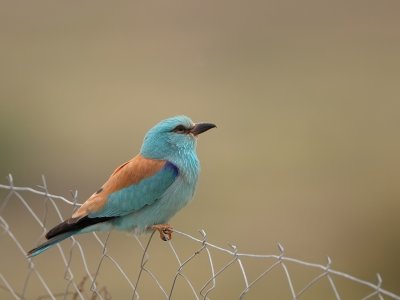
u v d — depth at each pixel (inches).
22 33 1587.1
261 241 794.2
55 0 1785.2
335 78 1382.9
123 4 1784.0
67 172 923.4
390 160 989.2
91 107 1126.4
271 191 898.7
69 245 712.4
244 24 1718.8
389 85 1321.4
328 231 811.4
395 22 1737.2
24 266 706.2
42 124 1022.4
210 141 1056.8
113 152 972.6
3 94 1133.1
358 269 761.6
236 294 673.0
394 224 807.1
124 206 415.5
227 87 1294.3
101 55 1469.0
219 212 839.7
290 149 1027.3
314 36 1681.8
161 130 430.6
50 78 1286.9
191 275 684.1
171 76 1350.9
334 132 1091.9
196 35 1617.9
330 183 917.2
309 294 703.1
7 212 835.4
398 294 742.5
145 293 666.2
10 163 917.2
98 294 413.7
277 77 1379.2
